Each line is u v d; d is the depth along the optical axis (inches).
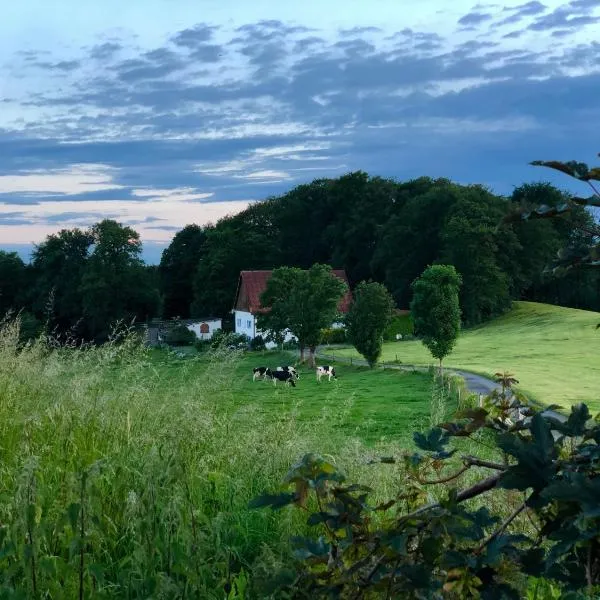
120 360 314.7
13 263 4222.4
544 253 4077.3
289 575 99.0
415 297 2496.3
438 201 4153.5
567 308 4151.1
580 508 84.4
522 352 2997.0
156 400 272.8
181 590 149.6
